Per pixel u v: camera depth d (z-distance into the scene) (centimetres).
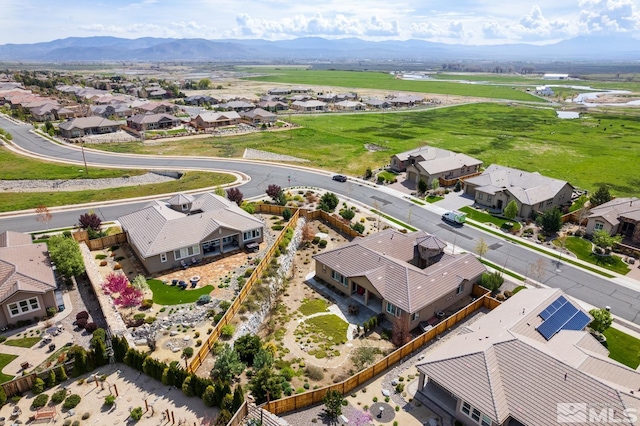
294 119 15912
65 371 3139
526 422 2558
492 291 4566
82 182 8162
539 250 5675
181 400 2920
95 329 3625
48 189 7831
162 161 9756
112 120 13925
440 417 2914
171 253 4722
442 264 4506
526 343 2962
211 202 5825
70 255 4300
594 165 9900
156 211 5272
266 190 7269
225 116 14425
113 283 3872
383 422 2853
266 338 3756
